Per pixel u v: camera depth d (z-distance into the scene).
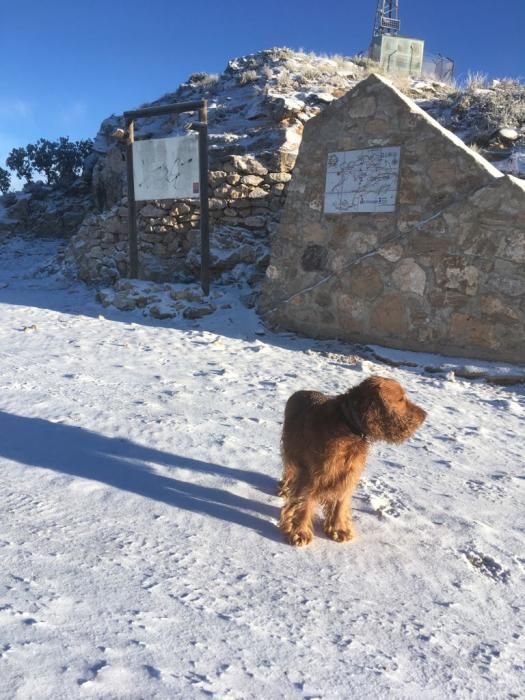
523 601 1.97
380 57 13.46
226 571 1.95
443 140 5.49
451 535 2.36
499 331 5.33
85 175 16.58
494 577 2.10
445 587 2.00
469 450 3.40
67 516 2.20
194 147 7.25
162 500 2.41
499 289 5.30
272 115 9.92
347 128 5.99
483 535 2.38
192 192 7.35
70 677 1.36
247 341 5.90
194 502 2.42
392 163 5.75
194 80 13.95
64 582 1.76
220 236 8.16
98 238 9.17
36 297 7.97
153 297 7.14
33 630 1.51
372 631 1.72
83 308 7.26
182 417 3.46
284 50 13.05
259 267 7.78
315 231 6.24
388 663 1.58
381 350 5.71
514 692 1.53
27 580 1.75
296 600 1.83
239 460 2.90
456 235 5.46
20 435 2.97
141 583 1.81
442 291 5.57
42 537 2.02
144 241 8.62
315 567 2.04
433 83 11.62
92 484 2.49
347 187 6.02
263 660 1.52
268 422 3.50
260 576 1.94
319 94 10.21
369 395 2.04
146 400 3.71
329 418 2.13
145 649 1.50
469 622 1.82
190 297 7.09
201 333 5.98
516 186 5.17
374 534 2.32
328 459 2.12
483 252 5.35
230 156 8.28
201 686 1.39
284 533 2.20
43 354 4.76
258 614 1.73
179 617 1.66
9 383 3.84
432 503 2.64
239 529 2.24
